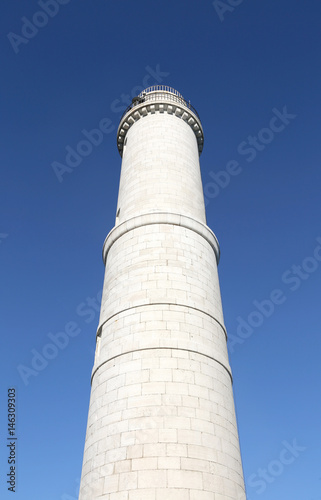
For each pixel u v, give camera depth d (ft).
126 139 83.20
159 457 37.58
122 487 36.55
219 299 57.77
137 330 47.67
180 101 89.35
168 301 49.62
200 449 39.11
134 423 40.11
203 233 61.21
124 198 68.08
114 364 46.39
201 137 87.71
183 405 41.39
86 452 43.32
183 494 35.78
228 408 45.47
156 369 43.73
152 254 54.85
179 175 67.97
